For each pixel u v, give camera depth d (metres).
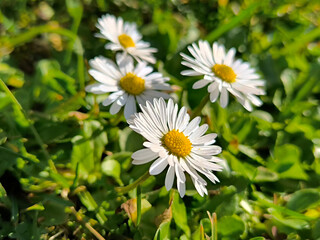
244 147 0.14
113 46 0.14
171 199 0.11
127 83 0.12
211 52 0.13
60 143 0.13
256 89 0.12
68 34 0.14
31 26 0.17
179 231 0.11
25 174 0.11
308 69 0.16
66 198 0.11
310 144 0.14
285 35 0.19
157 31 0.16
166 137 0.10
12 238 0.10
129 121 0.10
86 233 0.11
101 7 0.18
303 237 0.12
